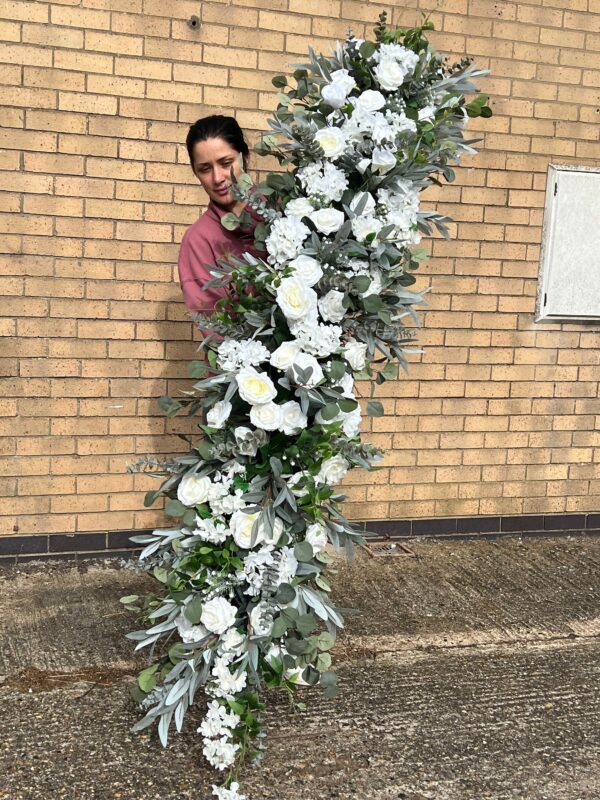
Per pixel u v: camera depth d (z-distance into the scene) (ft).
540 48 15.52
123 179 13.57
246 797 8.39
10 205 13.12
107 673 10.61
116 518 14.15
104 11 13.20
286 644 8.51
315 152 8.41
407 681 10.82
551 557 15.55
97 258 13.60
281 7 14.02
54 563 13.89
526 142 15.65
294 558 8.61
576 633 12.48
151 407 14.11
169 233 13.87
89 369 13.76
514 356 16.07
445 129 9.12
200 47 13.70
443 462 15.93
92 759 8.87
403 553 15.33
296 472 8.66
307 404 8.17
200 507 8.50
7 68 12.90
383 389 15.44
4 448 13.55
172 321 14.02
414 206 8.86
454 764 9.11
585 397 16.60
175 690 8.50
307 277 8.30
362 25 14.51
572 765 9.21
